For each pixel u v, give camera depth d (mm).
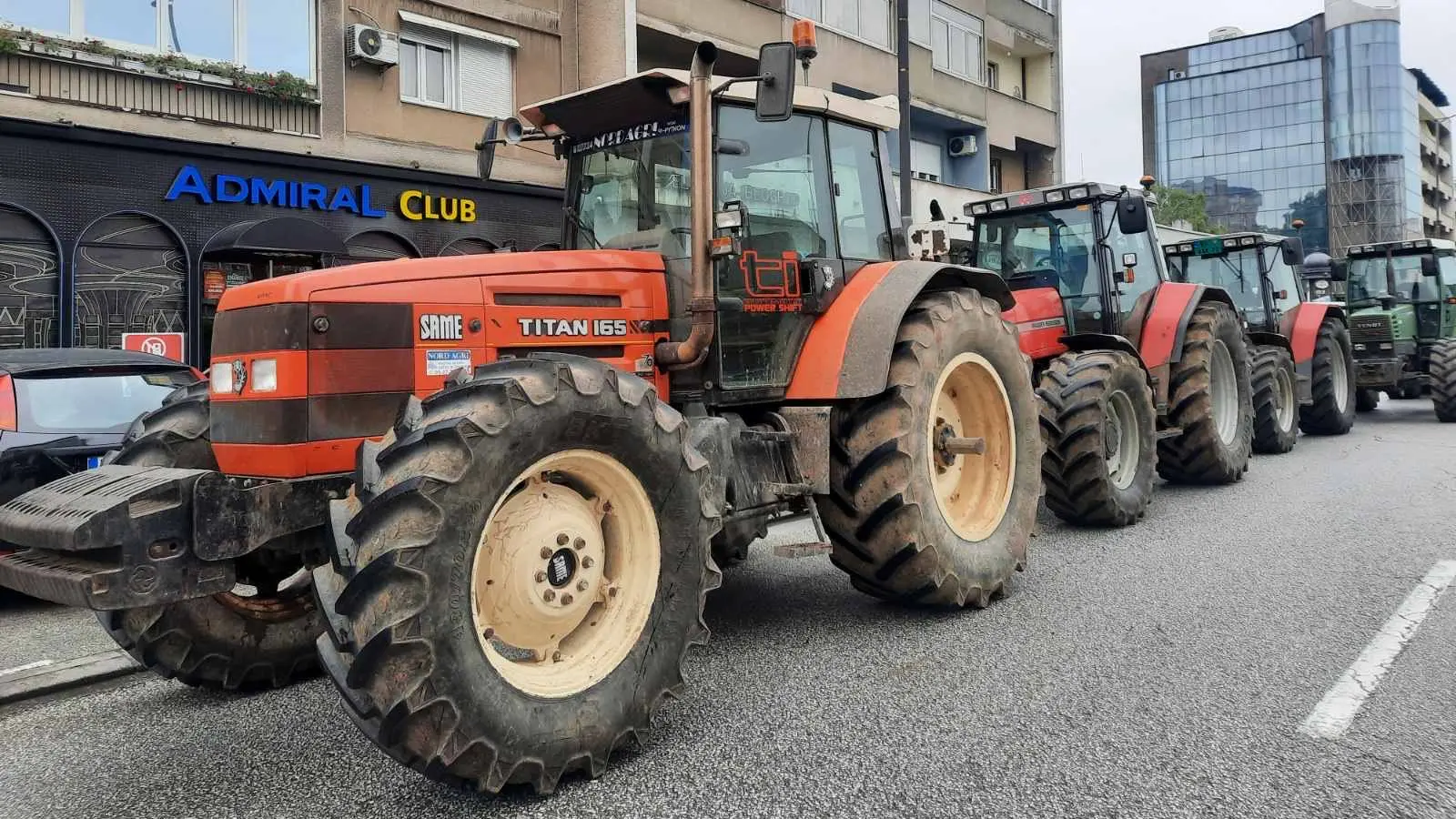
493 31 14305
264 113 12266
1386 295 13836
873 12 20891
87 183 10906
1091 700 3516
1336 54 79312
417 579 2555
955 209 22016
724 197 4312
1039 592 5039
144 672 4383
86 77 10977
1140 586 5070
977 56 24391
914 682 3764
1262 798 2756
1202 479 8273
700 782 2951
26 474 5438
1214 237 12125
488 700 2689
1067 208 7879
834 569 5828
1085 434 6301
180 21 11680
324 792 3010
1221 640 4152
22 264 10562
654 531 3195
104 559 2875
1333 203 80500
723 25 17344
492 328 3592
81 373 5902
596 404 2994
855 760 3072
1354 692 3529
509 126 4691
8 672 4359
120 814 2914
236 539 2969
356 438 3254
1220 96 86312
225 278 11969
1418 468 8898
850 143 5102
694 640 3271
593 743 2938
